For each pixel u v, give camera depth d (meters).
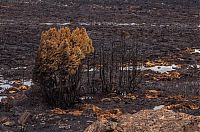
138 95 22.69
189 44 41.88
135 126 15.37
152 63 31.77
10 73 28.16
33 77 21.31
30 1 69.75
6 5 64.31
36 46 38.44
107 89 23.08
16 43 39.62
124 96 22.45
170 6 71.94
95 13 62.03
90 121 18.56
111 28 49.78
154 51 37.16
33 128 17.77
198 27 54.06
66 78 20.67
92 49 22.42
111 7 68.44
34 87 22.00
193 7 72.12
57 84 20.66
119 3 73.06
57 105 20.77
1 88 24.50
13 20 53.66
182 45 41.16
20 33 44.62
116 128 15.20
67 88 20.70
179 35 47.38
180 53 36.78
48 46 20.70
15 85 25.19
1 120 18.55
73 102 20.97
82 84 23.42
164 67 30.98
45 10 62.53
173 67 31.12
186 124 15.39
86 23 53.56
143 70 29.05
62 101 20.78
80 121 18.59
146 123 15.59
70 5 68.50
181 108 20.16
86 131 15.51
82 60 21.72
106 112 19.61
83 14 60.66
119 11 64.69
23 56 34.09
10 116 19.28
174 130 14.96
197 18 61.56
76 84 21.02
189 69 30.31
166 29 51.03
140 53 35.56
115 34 45.88
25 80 26.42
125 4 72.31
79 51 20.97
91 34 45.38
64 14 59.88
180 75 27.97
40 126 17.98
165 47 39.56
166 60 33.34
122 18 58.72
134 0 77.12
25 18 55.59
